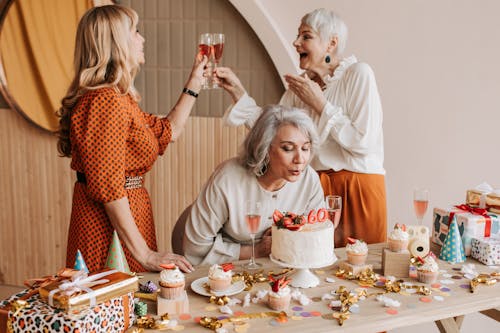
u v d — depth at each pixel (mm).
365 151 2355
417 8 2771
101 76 1767
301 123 1766
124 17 1819
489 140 2689
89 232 1861
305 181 1985
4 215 3633
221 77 2508
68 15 3250
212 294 1497
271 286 1438
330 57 2449
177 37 3221
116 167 1727
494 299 1513
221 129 3236
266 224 1950
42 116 3402
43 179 3531
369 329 1354
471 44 2664
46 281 1299
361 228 2436
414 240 1807
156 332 1299
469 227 1861
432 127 2844
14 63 3363
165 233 3434
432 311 1434
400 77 2889
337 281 1642
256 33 3051
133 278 1305
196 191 3338
